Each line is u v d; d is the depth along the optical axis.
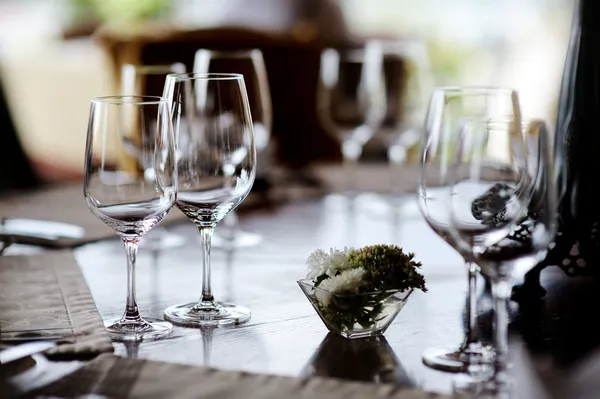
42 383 0.88
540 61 4.97
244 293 1.28
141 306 1.21
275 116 3.25
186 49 3.02
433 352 0.98
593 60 1.25
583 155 1.23
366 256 1.06
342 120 2.25
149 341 1.04
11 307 1.15
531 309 1.17
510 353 0.99
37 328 1.06
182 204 1.15
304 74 3.25
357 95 2.24
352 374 0.92
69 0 5.61
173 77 1.14
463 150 0.92
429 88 2.26
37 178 2.53
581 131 1.24
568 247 1.22
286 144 3.27
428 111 1.08
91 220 1.75
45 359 0.96
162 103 1.06
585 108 1.24
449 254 1.56
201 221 1.17
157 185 1.06
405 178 2.30
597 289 1.26
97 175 1.06
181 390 0.86
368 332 1.05
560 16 4.95
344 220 1.87
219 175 1.14
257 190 2.15
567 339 1.04
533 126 0.92
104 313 1.17
